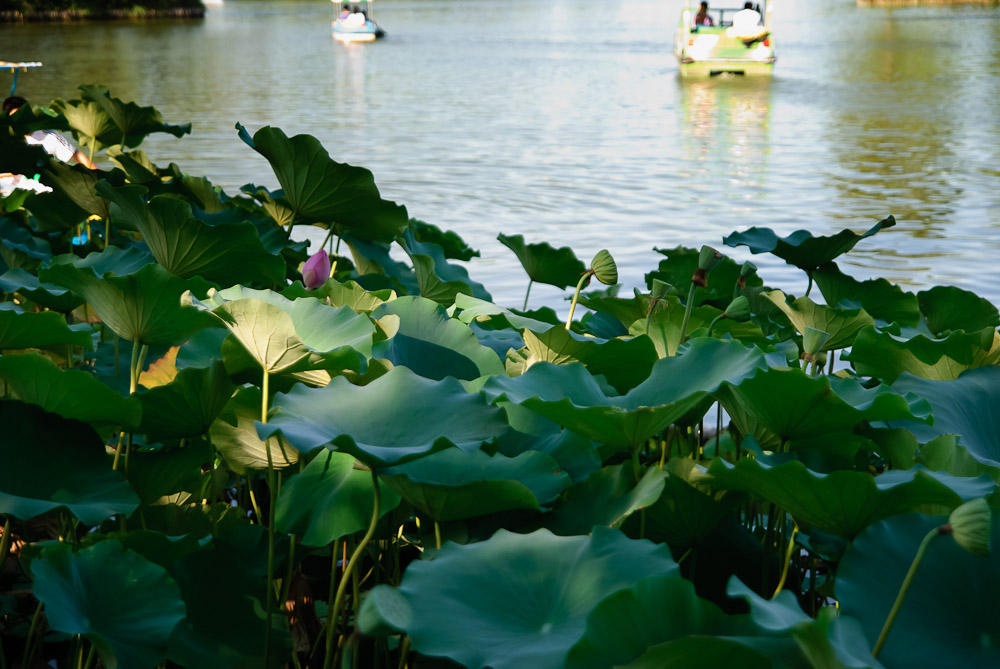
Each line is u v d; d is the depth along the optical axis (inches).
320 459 60.5
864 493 48.8
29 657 66.3
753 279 120.8
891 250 283.7
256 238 89.7
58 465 56.5
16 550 77.8
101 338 101.5
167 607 50.2
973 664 42.5
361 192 111.5
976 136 513.7
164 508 68.3
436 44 1296.8
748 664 37.8
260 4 2822.3
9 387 59.6
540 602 45.6
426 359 77.1
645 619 40.4
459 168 427.8
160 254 91.3
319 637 65.2
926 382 69.2
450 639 42.0
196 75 863.1
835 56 1009.5
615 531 49.0
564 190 378.9
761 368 57.3
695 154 471.8
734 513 66.6
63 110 172.2
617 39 1339.8
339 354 61.2
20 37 1370.6
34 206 130.1
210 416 64.1
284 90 756.6
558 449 63.6
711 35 830.5
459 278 125.8
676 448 76.0
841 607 45.5
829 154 468.4
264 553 62.9
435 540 58.4
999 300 231.0
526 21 1798.7
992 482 50.3
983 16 1649.9
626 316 98.6
